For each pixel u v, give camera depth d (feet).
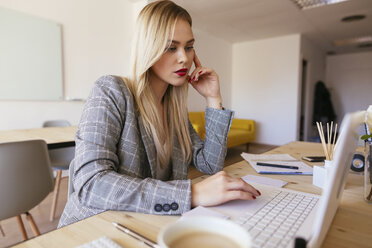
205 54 15.49
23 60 8.63
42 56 9.09
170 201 1.61
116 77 2.41
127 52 12.09
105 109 2.09
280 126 16.67
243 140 14.06
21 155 3.58
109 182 1.69
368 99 21.84
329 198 1.02
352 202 1.89
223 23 13.60
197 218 0.83
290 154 3.77
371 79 21.57
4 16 8.11
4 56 8.19
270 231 1.33
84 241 1.28
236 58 18.39
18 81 8.55
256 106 17.63
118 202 1.62
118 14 11.59
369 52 21.54
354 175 2.65
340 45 19.43
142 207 1.61
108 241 1.23
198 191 1.68
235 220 1.46
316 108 19.88
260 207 1.66
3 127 8.37
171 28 2.21
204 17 12.67
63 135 5.84
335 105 23.40
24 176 3.64
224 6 11.30
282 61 16.38
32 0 8.75
